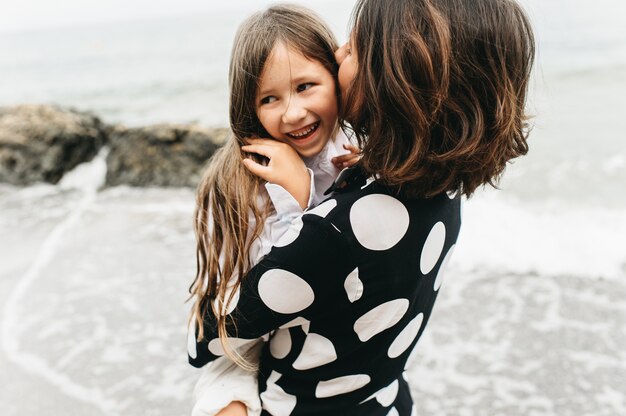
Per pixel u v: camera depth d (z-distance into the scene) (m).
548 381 3.34
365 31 1.02
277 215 1.20
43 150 8.12
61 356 3.92
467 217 5.60
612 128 8.12
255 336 1.16
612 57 12.57
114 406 3.41
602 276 4.40
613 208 5.55
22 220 6.63
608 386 3.25
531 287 4.36
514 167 6.73
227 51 24.84
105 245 5.75
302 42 1.18
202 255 1.32
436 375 3.47
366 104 1.04
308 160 1.34
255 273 1.09
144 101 15.77
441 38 0.95
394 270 1.10
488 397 3.25
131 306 4.54
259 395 1.30
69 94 18.52
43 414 3.37
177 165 7.63
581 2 17.56
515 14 1.03
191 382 3.59
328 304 1.10
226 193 1.23
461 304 4.23
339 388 1.23
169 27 40.88
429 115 0.98
